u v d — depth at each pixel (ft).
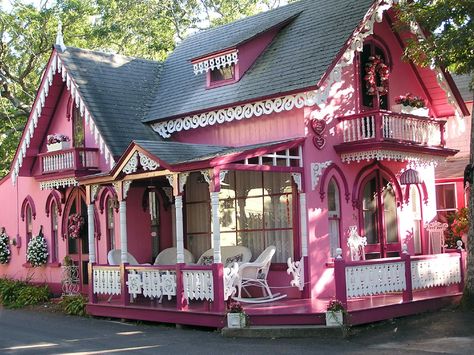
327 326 42.16
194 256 60.80
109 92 65.16
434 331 43.11
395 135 54.70
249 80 57.82
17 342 44.83
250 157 48.21
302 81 51.42
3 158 108.37
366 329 44.47
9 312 61.36
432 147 57.98
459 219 65.26
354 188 56.44
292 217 53.57
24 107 99.60
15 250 76.48
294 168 51.60
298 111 53.06
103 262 63.77
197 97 61.93
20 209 75.77
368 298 50.42
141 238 61.26
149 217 61.98
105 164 63.21
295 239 52.90
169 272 49.14
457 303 52.65
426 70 63.72
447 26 55.36
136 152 50.39
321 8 62.03
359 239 55.67
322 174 53.57
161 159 48.32
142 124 63.82
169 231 62.54
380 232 58.39
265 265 50.96
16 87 104.37
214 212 46.11
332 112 55.11
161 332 46.34
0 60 96.89
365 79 58.13
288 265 51.11
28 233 74.95
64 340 44.93
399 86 62.80
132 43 118.01
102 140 59.31
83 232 66.59
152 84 70.28
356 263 45.68
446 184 77.20
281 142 51.03
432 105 66.80
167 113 62.54
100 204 64.13
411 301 48.80
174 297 55.21
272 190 55.31
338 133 55.42
